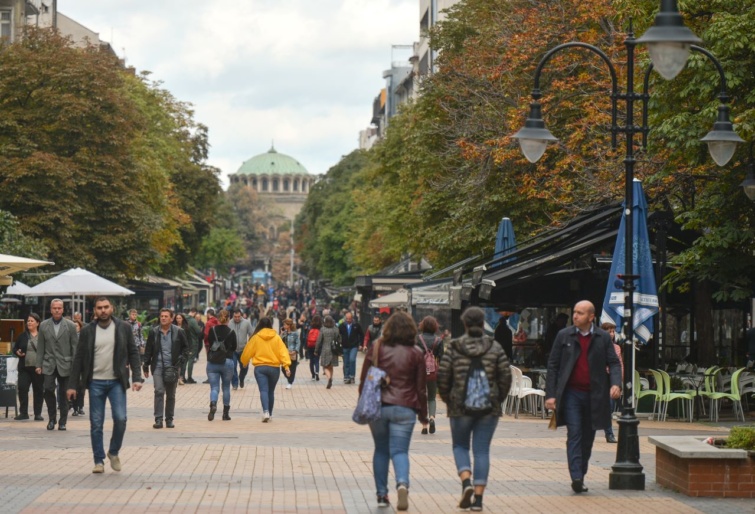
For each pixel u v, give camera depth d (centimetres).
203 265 18600
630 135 2064
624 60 4381
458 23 6556
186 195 10744
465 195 5919
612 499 1808
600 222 3866
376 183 11844
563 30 4906
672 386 3472
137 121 7650
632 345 1983
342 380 5691
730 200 3431
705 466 1830
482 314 1691
